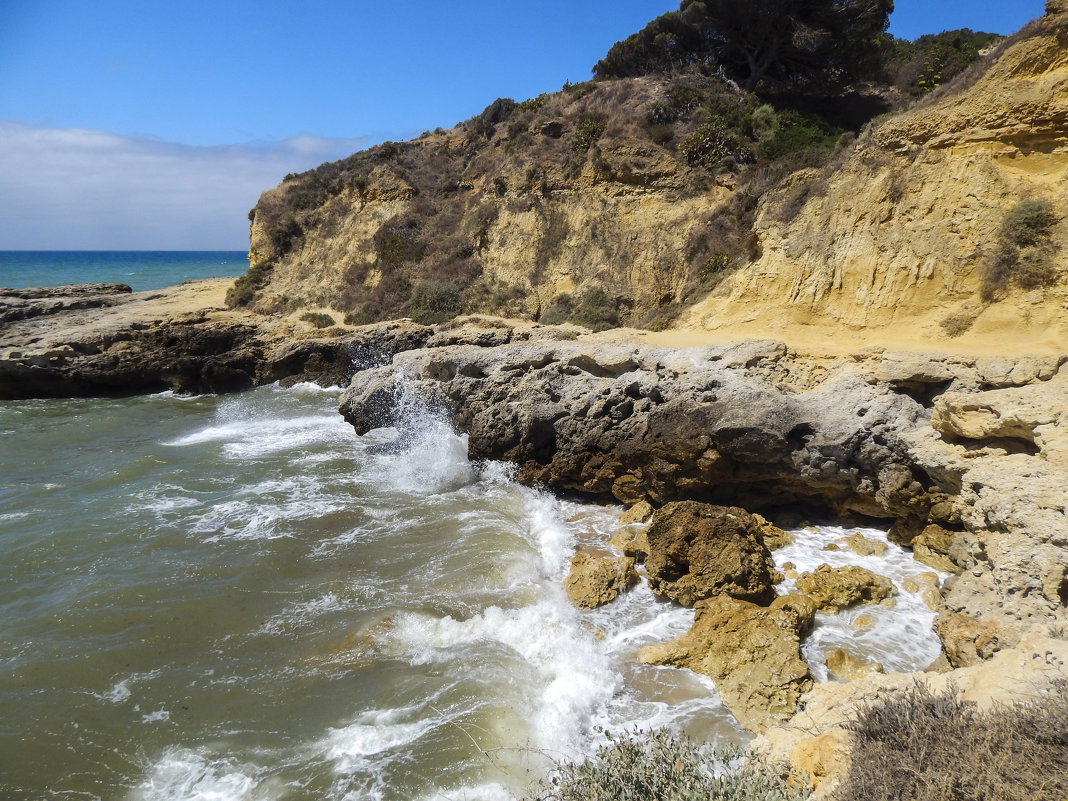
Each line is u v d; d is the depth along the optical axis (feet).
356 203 114.83
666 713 26.07
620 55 119.65
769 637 28.25
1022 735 15.11
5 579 36.47
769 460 41.73
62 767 23.58
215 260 506.07
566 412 49.93
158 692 27.30
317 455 58.70
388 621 31.45
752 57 102.42
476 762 23.22
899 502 37.96
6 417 77.15
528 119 108.68
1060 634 22.33
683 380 45.62
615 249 82.74
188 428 70.79
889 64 111.55
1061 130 47.67
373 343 85.61
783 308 56.75
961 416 34.73
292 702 26.61
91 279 240.32
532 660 29.04
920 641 29.68
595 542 41.22
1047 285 45.19
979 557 29.63
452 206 105.29
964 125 51.57
